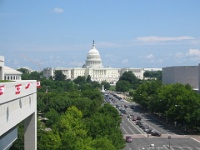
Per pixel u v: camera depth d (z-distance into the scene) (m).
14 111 71.25
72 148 108.00
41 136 131.50
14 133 97.81
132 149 172.00
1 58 125.75
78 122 139.25
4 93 62.62
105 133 141.75
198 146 181.50
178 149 174.00
